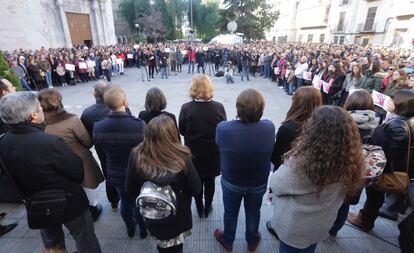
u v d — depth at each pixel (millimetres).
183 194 1745
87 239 2051
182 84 12664
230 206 2201
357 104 2408
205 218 2961
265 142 1897
